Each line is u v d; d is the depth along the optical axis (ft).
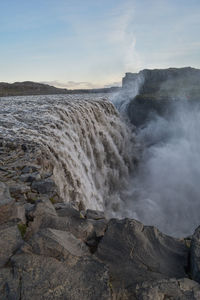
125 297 9.41
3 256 10.28
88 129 62.44
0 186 14.40
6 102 75.00
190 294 9.44
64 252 10.43
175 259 11.62
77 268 9.87
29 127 40.81
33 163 26.68
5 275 9.31
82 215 16.22
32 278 9.23
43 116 49.49
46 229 11.68
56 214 14.39
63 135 43.24
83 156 50.29
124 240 12.16
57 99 86.17
